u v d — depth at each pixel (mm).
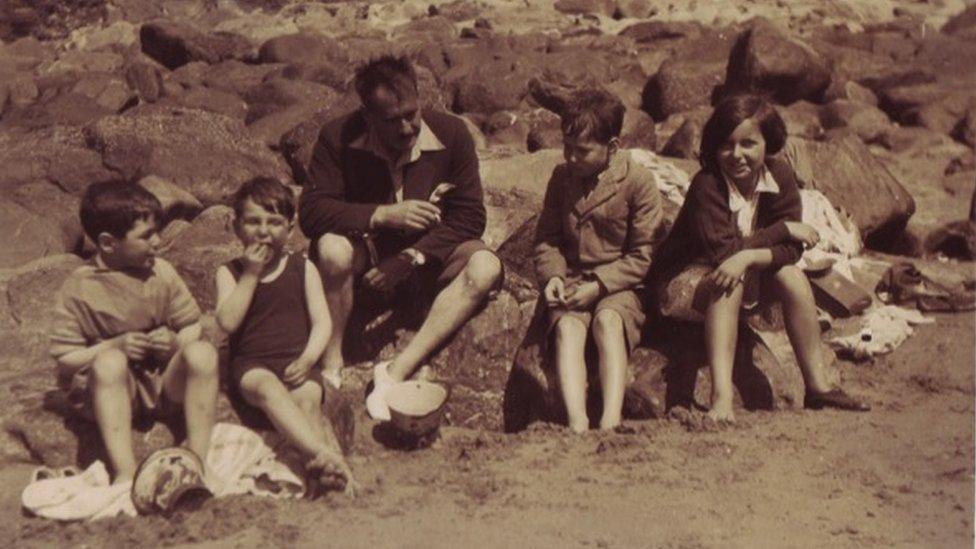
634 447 5070
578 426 5293
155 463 4477
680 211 5707
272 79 11367
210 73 12078
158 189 8109
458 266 5633
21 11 15297
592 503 4523
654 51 12500
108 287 4738
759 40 11023
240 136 9312
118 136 9094
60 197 8680
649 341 5750
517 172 7828
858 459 4965
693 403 5520
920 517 4422
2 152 9188
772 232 5500
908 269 7020
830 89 11367
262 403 4746
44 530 4402
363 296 5855
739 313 5594
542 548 4148
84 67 12906
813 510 4477
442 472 4879
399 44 12914
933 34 12953
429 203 5523
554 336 5582
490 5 15172
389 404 5160
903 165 10188
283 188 4922
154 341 4734
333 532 4289
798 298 5520
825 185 8000
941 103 11188
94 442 4930
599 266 5648
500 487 4691
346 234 5547
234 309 4824
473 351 5625
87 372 4711
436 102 10383
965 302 6941
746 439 5164
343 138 5695
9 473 4883
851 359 6316
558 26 14109
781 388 5594
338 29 14664
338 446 4934
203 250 6598
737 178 5508
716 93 11117
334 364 5551
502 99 10906
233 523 4367
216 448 4738
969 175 9773
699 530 4297
